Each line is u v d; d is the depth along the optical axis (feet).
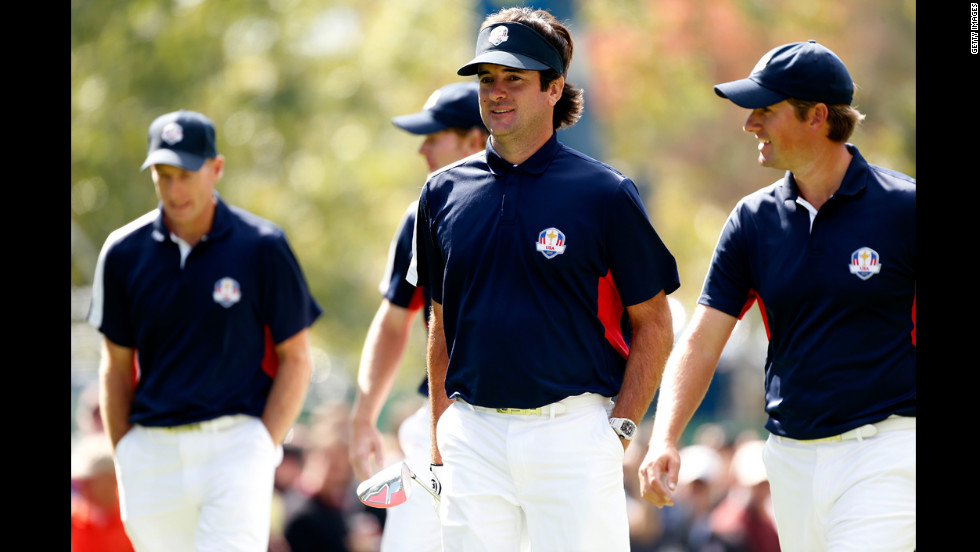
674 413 58.23
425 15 226.99
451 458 54.60
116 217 218.59
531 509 53.52
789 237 56.24
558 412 52.75
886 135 258.16
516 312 52.90
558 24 54.85
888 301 53.93
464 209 54.70
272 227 72.90
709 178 256.93
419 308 74.95
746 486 125.70
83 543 86.33
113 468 88.17
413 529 68.85
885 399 53.98
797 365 55.72
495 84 53.83
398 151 224.94
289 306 72.49
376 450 74.02
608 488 53.26
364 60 223.30
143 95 217.97
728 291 59.06
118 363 73.46
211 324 71.20
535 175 53.93
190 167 69.56
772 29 253.44
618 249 53.52
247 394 71.92
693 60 249.75
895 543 53.21
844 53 257.55
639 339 54.65
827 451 55.16
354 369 246.47
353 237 223.30
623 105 246.27
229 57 218.59
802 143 55.42
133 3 216.74
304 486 115.24
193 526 72.33
